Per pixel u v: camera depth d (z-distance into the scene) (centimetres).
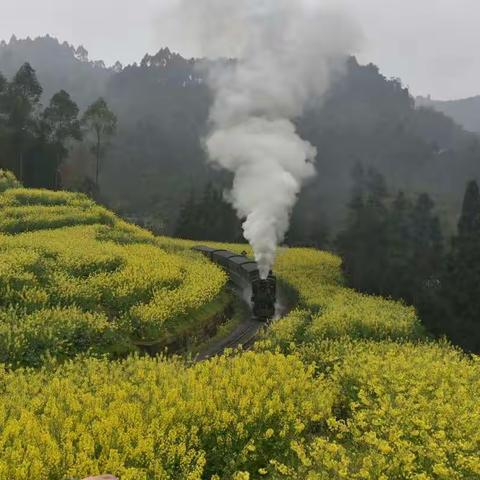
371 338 2255
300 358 1903
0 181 5747
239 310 3572
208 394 1240
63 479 871
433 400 1256
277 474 1041
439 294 3603
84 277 2959
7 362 1812
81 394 1280
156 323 2434
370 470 945
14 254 2861
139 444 981
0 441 974
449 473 942
